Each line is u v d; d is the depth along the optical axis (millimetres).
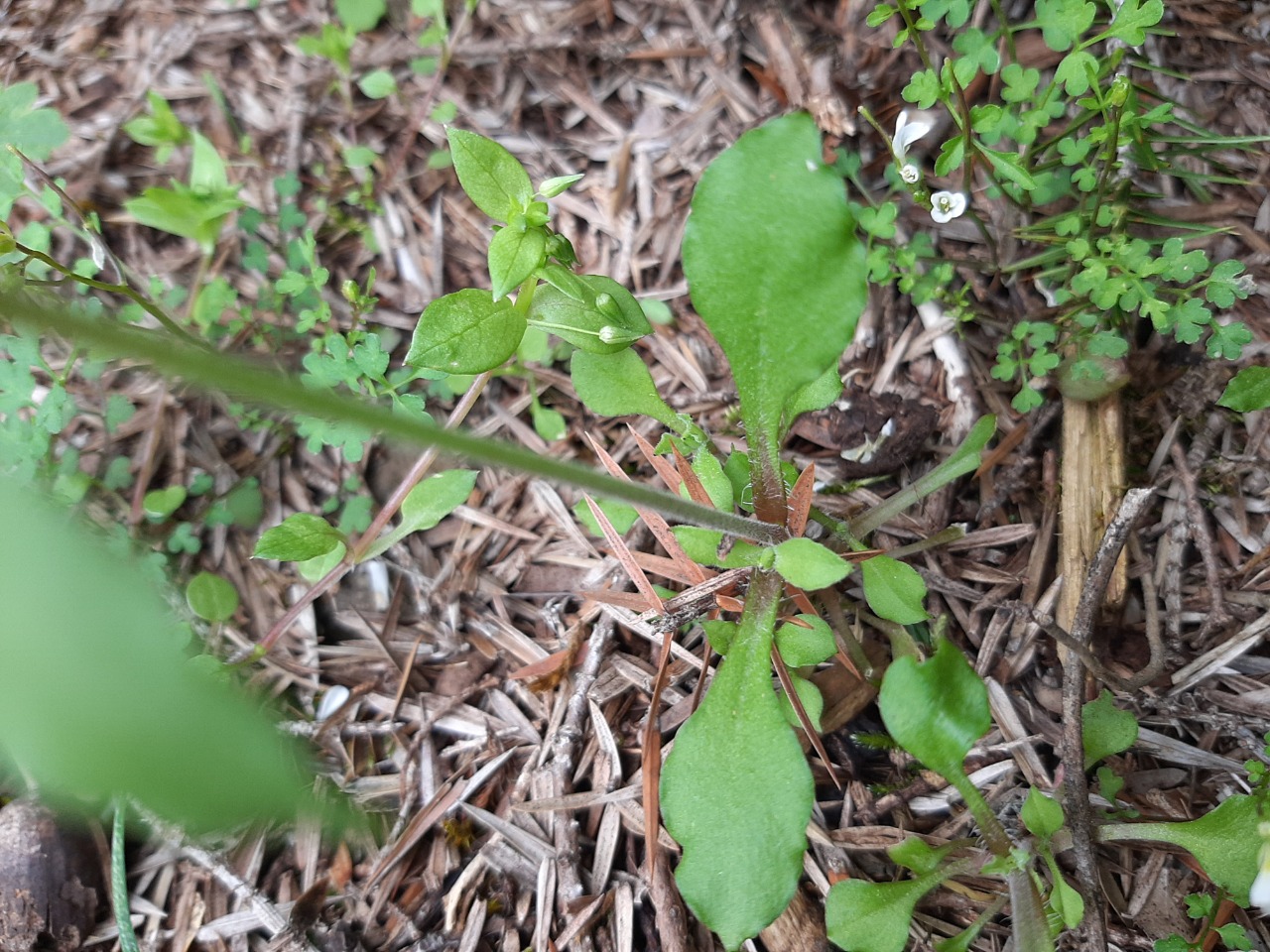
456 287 216
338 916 166
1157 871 158
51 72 228
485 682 185
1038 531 182
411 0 228
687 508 133
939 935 156
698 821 139
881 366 196
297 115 224
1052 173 193
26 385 178
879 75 208
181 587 193
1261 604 171
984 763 168
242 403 199
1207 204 195
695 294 140
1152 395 185
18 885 159
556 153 220
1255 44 201
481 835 172
